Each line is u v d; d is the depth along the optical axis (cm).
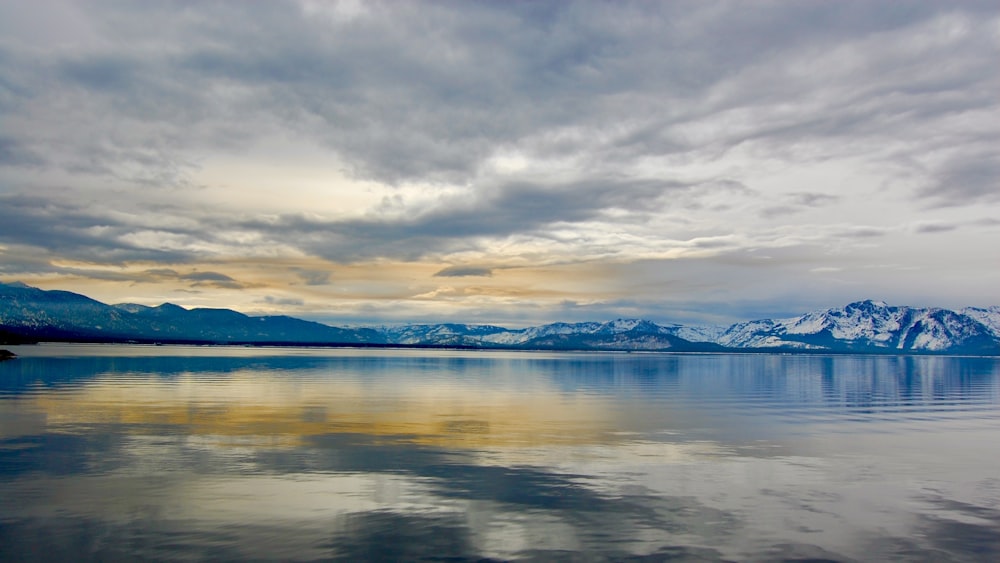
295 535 1903
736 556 1792
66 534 1895
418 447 3238
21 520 2012
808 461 2994
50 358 14238
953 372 13688
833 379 10194
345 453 3062
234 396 5688
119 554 1748
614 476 2655
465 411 4791
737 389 7575
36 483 2436
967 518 2139
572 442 3431
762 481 2602
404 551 1792
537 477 2622
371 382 7938
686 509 2198
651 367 15275
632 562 1741
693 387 7838
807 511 2197
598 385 8019
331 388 6838
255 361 15088
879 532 1994
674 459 3005
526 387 7462
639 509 2192
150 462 2812
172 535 1894
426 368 12762
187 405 4912
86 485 2414
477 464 2852
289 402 5269
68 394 5669
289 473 2638
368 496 2311
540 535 1930
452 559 1742
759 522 2073
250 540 1861
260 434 3575
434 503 2236
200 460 2867
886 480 2641
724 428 4003
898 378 10694
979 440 3609
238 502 2219
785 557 1792
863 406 5528
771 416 4672
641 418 4469
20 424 3844
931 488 2520
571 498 2314
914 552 1836
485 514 2117
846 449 3300
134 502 2206
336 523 2012
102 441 3297
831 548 1861
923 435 3784
